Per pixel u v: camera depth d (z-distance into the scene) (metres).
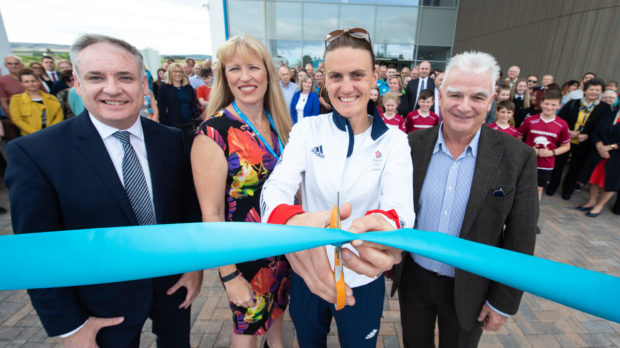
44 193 0.99
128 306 1.23
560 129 3.65
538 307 2.59
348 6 11.83
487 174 1.18
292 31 12.04
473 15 12.84
